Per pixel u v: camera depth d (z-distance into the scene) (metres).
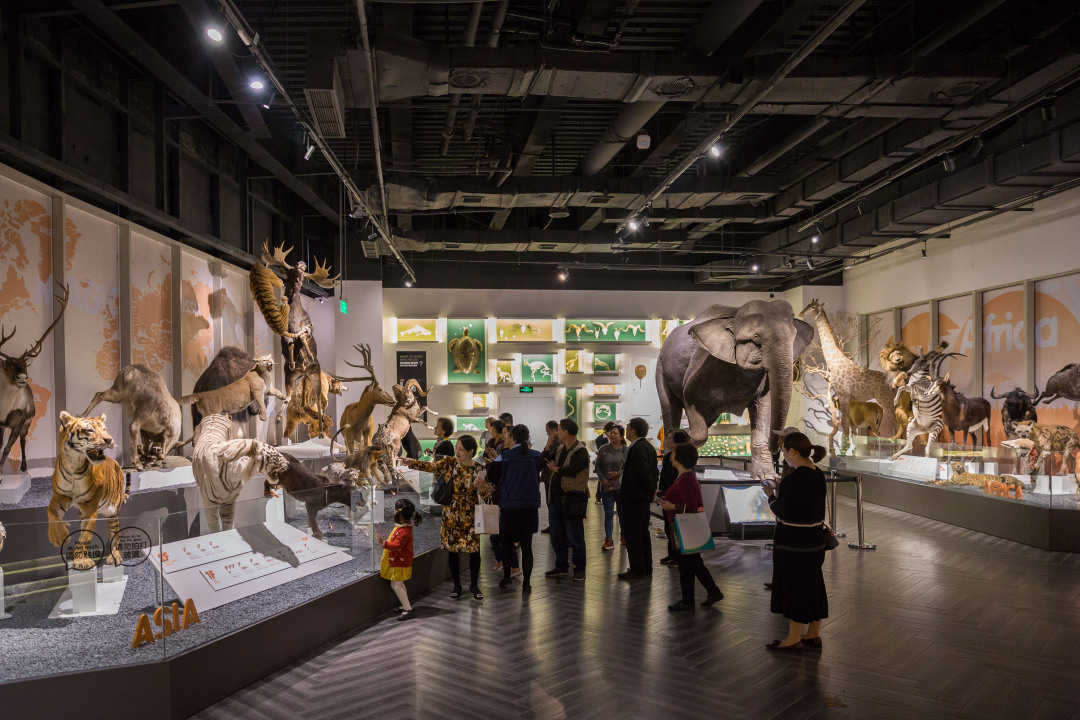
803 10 6.73
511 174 11.41
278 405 12.65
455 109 9.18
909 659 4.92
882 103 7.72
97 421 5.10
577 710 4.11
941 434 12.85
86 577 4.20
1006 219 12.06
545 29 7.38
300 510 5.49
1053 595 6.53
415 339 16.56
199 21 6.64
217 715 4.09
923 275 14.23
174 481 7.81
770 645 5.11
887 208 11.58
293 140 11.87
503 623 5.71
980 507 9.62
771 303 8.73
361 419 9.07
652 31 7.94
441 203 11.33
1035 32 7.64
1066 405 11.00
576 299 17.25
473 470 6.50
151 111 9.45
